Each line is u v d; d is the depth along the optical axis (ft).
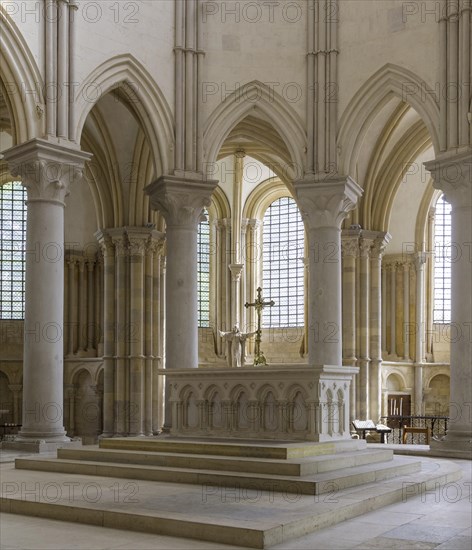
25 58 68.13
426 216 126.52
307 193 80.53
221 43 82.48
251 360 129.29
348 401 53.98
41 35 69.56
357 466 47.98
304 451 46.39
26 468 52.54
